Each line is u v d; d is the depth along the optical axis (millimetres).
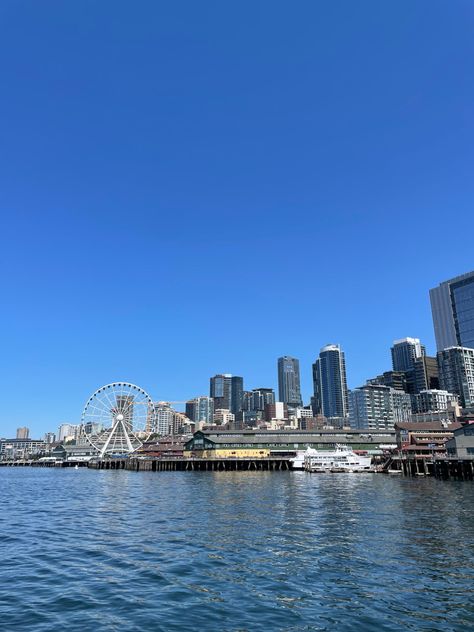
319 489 82875
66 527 45469
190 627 19906
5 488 100438
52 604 22859
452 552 32500
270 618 20844
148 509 58000
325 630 19500
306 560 30797
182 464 163875
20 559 32125
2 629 19656
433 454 124562
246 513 52812
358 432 179750
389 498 66438
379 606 22156
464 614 21078
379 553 32406
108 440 196375
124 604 22844
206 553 33281
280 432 177125
